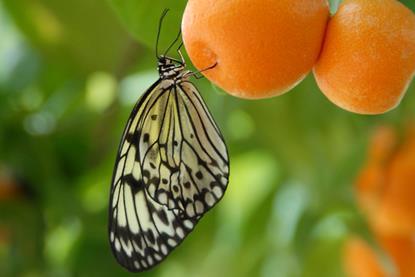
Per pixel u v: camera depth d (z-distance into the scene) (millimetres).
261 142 694
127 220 548
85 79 703
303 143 655
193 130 530
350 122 642
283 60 471
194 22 477
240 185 765
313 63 480
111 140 714
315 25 473
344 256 677
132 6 523
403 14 474
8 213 689
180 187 536
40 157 697
